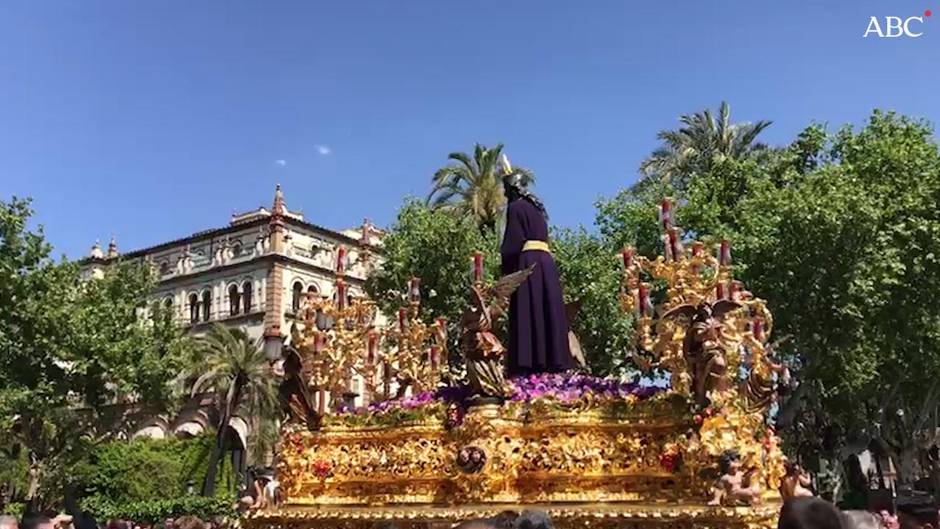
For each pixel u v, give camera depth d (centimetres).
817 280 2833
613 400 1218
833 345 2953
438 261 3534
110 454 4853
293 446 1426
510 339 1445
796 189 2948
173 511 4347
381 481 1336
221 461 5109
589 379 1342
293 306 5753
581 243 3422
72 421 4044
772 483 1208
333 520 1293
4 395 3353
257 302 5712
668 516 1080
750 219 2931
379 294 3638
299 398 1454
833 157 3359
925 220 2883
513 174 1522
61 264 3678
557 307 1436
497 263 3469
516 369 1416
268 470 1566
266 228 5872
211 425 5488
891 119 3241
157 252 6359
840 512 563
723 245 1333
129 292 4088
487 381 1267
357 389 2762
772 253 2850
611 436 1212
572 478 1202
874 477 4856
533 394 1271
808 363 3053
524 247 1458
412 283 1889
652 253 3344
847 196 2725
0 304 3366
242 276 5859
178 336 4272
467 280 3497
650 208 3369
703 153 4147
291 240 5884
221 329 5050
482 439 1234
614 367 3189
